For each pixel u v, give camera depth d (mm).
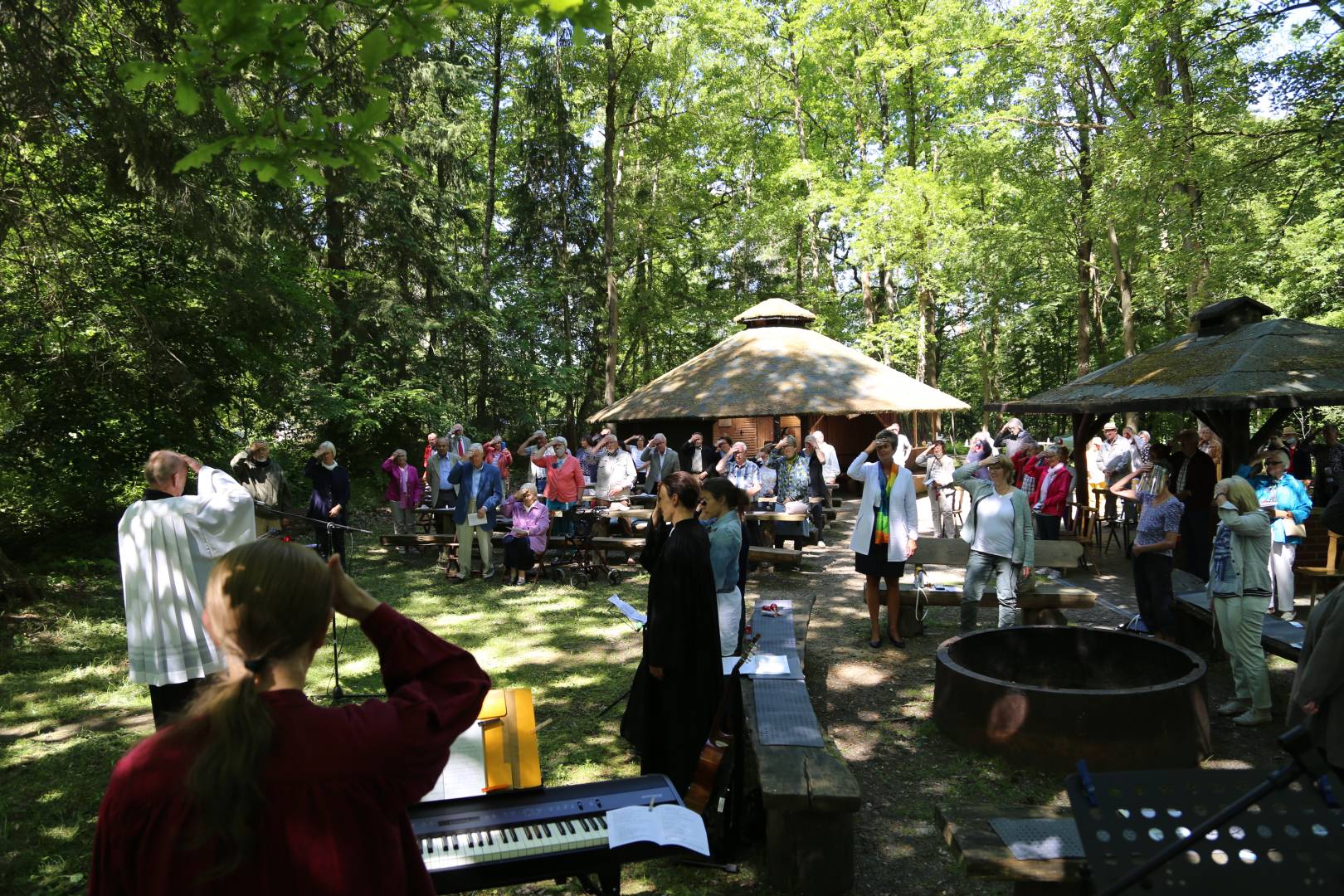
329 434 21125
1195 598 7480
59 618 8836
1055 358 46875
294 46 2434
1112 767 5059
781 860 3941
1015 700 5293
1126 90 22453
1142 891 2137
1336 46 12984
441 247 23484
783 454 12711
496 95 28281
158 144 8852
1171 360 10469
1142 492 7719
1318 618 3479
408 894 1448
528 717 3170
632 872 4117
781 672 5539
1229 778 2234
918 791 5008
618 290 36031
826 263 39688
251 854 1250
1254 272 19688
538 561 11062
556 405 34562
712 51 29688
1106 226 19484
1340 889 2100
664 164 33500
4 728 6086
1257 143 13758
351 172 14102
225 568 1393
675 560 4430
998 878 3102
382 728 1377
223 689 1312
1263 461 11070
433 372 23172
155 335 10391
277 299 12031
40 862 4219
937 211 25281
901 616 8414
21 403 11000
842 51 28438
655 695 4676
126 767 1296
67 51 8867
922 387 20922
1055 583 8352
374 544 14266
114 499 12539
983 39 21828
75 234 9859
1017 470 13016
